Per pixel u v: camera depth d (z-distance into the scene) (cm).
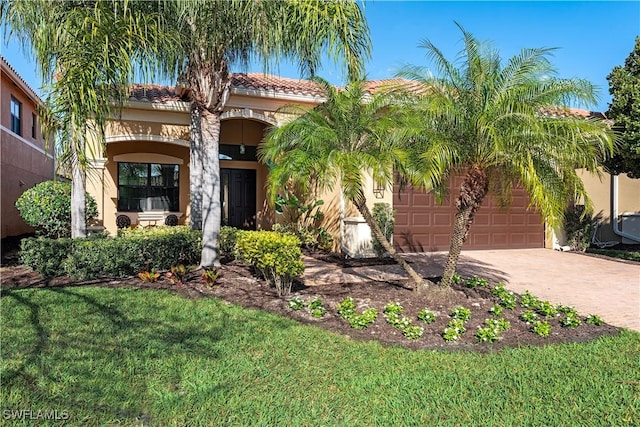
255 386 444
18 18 828
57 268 929
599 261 1299
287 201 1383
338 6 838
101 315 660
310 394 429
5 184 1620
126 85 828
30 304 707
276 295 809
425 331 631
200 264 1030
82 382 440
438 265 1153
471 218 755
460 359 527
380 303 763
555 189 677
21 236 1691
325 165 683
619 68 1323
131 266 938
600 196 1603
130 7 812
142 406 398
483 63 691
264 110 1422
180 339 570
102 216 1355
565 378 476
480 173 713
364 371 486
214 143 1005
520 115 613
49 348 526
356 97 749
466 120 676
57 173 908
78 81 765
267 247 797
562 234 1498
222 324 635
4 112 1622
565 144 624
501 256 1357
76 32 777
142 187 1537
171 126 1391
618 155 1268
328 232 1404
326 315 698
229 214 1648
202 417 382
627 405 417
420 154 673
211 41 902
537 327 624
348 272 1051
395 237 1334
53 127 803
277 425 372
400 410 401
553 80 666
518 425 380
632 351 562
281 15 841
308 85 1514
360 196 740
